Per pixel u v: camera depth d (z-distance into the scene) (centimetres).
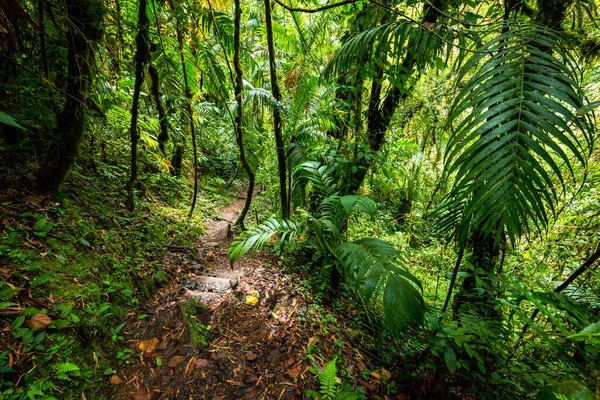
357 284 204
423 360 234
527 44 130
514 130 116
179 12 295
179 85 350
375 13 266
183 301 255
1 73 239
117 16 274
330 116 345
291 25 438
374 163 341
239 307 266
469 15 231
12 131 272
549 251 304
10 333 164
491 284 223
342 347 247
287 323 255
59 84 269
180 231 393
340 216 282
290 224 253
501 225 117
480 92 127
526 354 239
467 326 190
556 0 195
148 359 203
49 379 158
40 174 267
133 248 301
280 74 502
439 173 490
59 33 245
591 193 302
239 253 221
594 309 181
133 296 248
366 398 207
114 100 340
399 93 321
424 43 186
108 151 414
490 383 197
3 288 176
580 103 112
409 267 427
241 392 195
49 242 227
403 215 567
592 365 102
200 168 712
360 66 261
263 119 520
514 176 112
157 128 448
